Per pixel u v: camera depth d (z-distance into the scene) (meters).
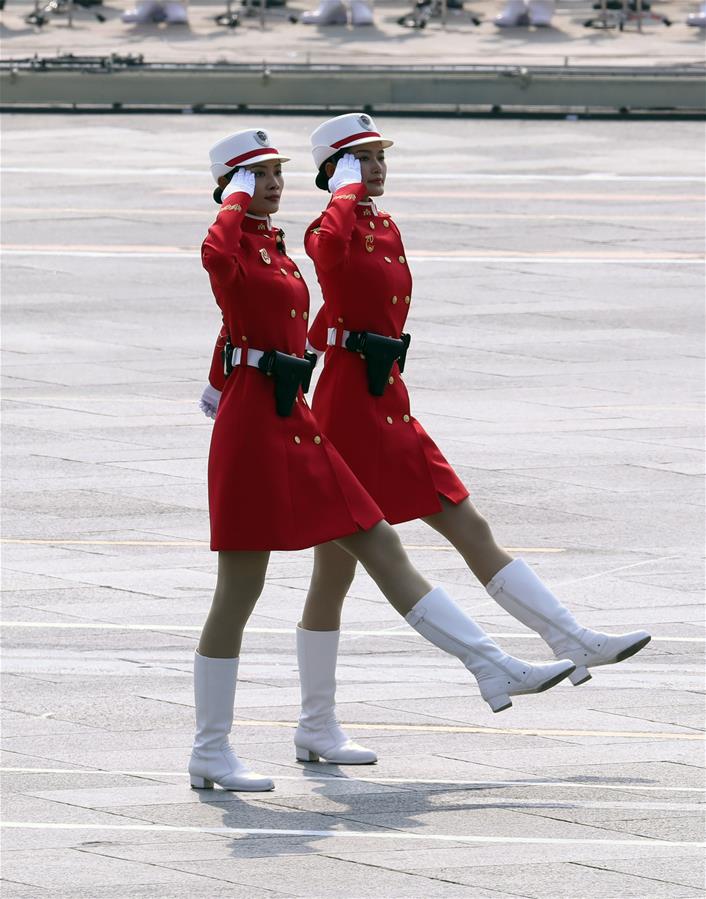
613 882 20.22
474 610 35.88
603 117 133.62
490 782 24.78
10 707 29.39
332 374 26.69
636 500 45.44
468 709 29.08
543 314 72.38
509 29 177.38
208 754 24.72
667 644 33.31
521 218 95.12
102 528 42.81
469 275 80.56
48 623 35.00
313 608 26.05
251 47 165.62
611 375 61.59
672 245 87.88
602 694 29.94
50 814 23.44
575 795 24.03
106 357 64.81
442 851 21.48
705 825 22.53
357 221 26.66
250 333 24.81
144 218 95.94
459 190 103.94
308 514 24.67
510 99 134.12
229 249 24.14
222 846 21.88
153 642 33.69
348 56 158.88
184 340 67.75
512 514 43.94
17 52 160.75
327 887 20.17
